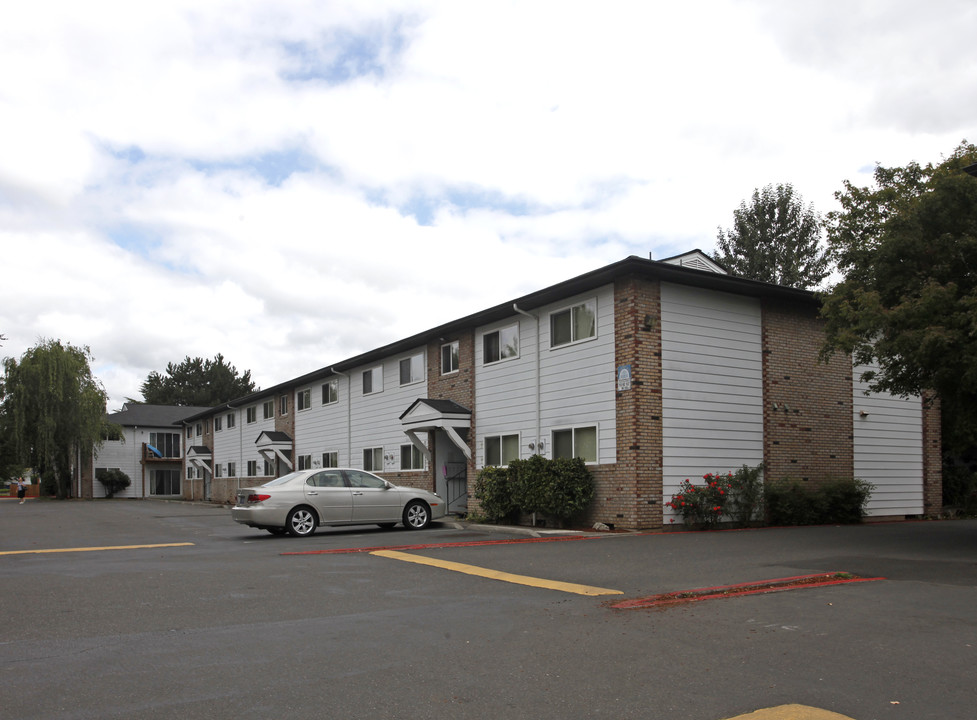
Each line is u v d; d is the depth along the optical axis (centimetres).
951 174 1400
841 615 754
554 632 696
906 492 2198
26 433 5406
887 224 1380
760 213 4722
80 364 5594
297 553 1320
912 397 2242
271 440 3747
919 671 562
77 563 1227
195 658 617
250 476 4416
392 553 1301
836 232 1600
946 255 1306
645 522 1691
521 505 1862
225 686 543
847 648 627
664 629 701
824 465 2011
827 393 2041
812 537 1521
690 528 1734
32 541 1725
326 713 487
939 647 629
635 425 1703
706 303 1847
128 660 612
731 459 1841
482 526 1920
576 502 1770
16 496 7312
